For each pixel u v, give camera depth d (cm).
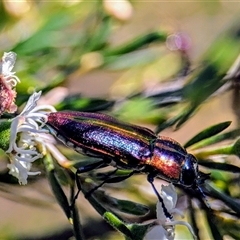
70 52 20
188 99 17
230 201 16
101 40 20
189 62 20
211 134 17
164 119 18
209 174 17
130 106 18
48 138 17
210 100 18
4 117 17
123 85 20
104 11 20
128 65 20
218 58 17
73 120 17
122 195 18
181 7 25
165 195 17
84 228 19
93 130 17
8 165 17
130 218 17
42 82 19
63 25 20
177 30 22
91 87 22
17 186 18
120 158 17
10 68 17
